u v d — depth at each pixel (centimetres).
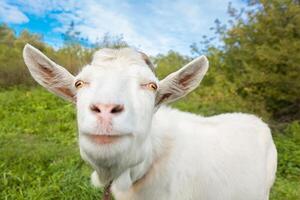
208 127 55
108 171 36
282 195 99
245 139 59
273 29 195
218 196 51
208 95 210
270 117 204
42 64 42
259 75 190
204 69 43
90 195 78
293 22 191
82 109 33
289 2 192
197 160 48
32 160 99
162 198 43
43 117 158
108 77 33
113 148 31
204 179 48
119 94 31
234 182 53
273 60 184
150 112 35
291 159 130
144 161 40
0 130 137
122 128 31
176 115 52
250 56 199
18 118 155
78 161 100
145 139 35
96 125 30
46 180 88
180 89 43
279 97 194
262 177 60
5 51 324
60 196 78
